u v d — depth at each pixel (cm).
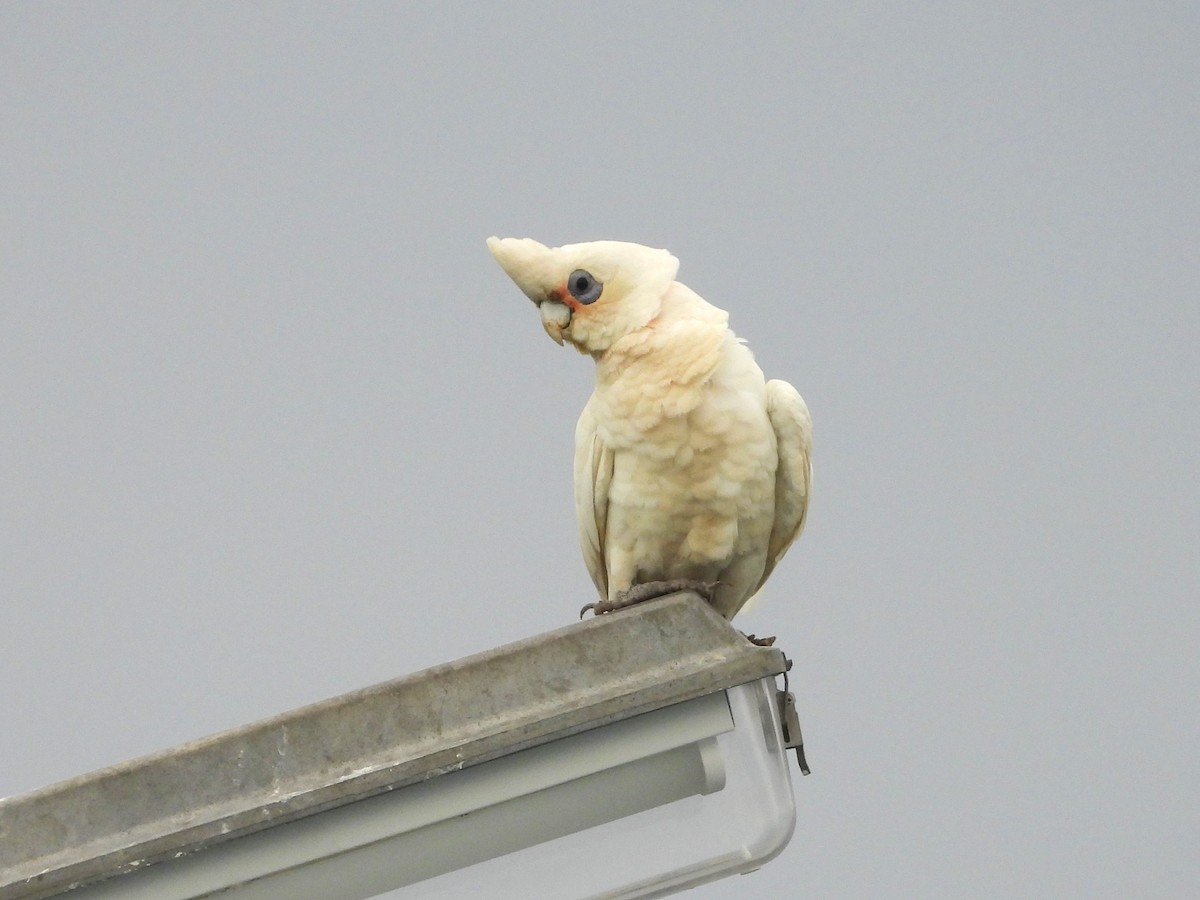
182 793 808
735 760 852
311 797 803
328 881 830
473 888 852
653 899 867
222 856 814
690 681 831
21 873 789
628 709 824
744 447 1251
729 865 863
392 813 826
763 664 838
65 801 803
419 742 819
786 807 856
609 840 859
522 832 845
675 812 859
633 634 842
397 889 842
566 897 856
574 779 838
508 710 826
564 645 836
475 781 831
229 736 816
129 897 805
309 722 819
